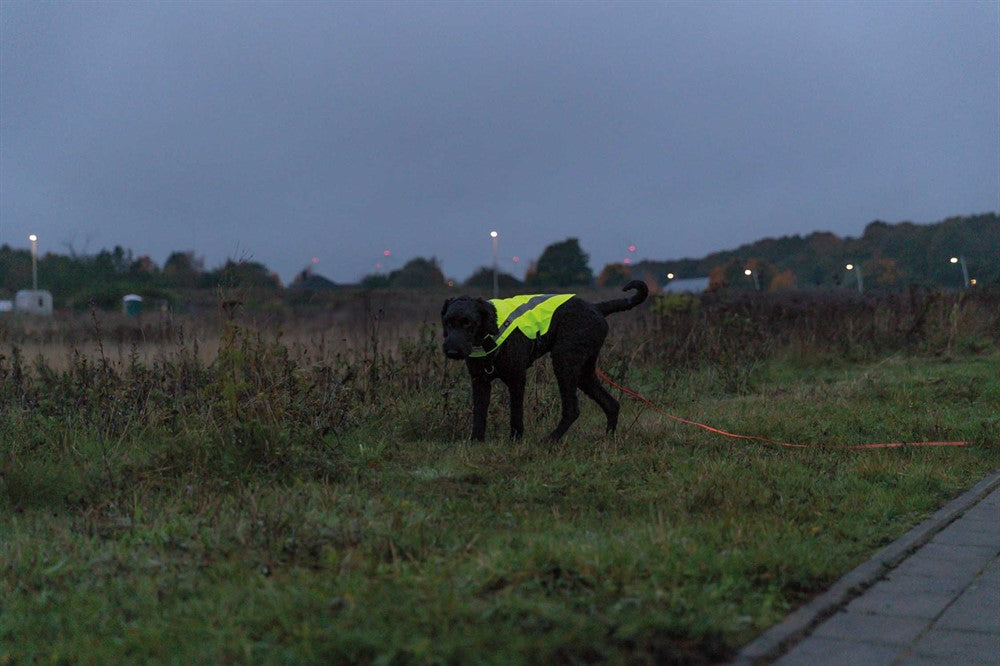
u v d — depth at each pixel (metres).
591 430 9.84
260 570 4.89
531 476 7.28
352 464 7.66
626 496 6.73
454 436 9.28
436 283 65.31
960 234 88.31
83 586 4.82
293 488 6.68
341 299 29.22
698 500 6.57
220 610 4.33
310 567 4.95
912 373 14.79
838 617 4.57
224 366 8.76
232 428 7.76
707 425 10.09
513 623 4.02
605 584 4.46
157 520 5.88
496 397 10.09
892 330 18.41
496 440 8.96
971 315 20.28
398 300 36.34
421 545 5.25
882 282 79.56
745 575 4.89
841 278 83.06
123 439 8.46
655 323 16.81
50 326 20.98
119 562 5.12
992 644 4.22
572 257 74.81
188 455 7.49
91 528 5.85
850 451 8.86
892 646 4.20
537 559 4.80
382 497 6.56
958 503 7.02
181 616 4.36
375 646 3.75
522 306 8.91
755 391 13.40
